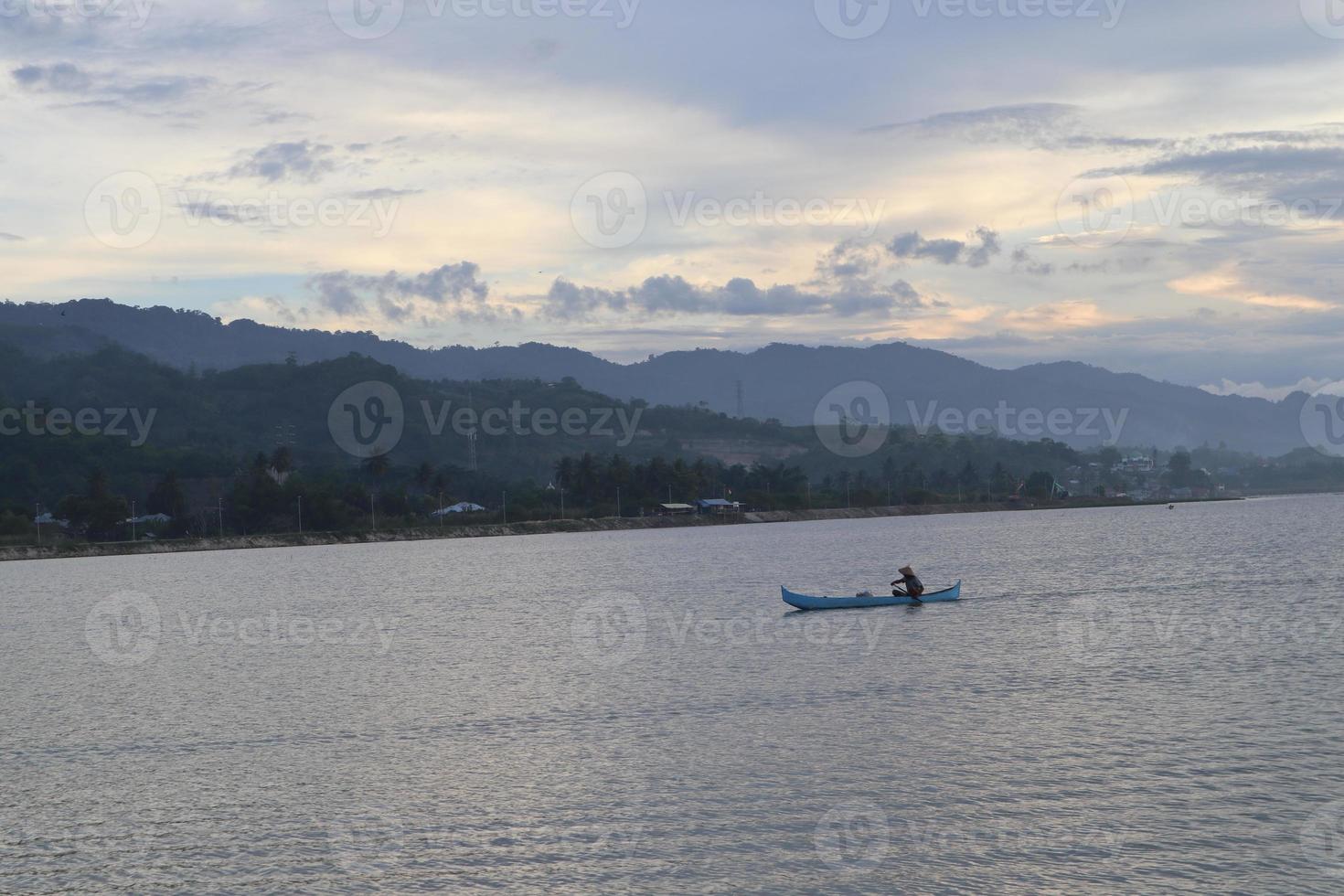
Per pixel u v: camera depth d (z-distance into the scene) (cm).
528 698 4353
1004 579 9281
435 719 4038
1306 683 4262
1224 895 2375
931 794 3002
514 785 3169
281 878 2564
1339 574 9081
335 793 3156
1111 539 15762
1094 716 3781
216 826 2908
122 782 3331
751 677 4638
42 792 3250
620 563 13050
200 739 3859
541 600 8519
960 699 4109
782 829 2780
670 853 2652
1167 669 4612
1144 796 2936
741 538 19912
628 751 3494
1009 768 3200
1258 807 2844
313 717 4147
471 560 14788
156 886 2536
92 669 5559
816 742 3525
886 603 7262
